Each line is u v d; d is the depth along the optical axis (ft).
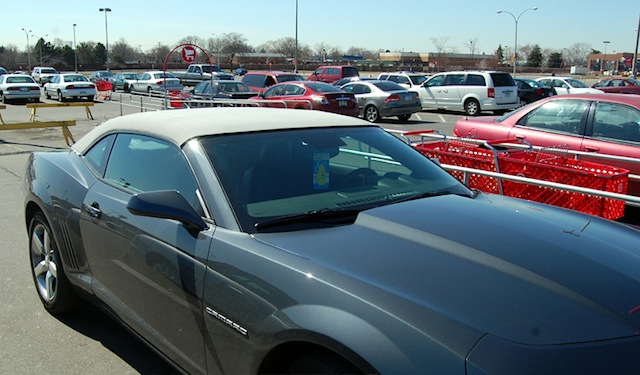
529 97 79.77
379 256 7.43
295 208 8.98
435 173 11.21
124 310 10.48
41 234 13.87
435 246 7.65
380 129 12.26
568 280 6.92
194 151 9.64
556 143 24.63
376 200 9.59
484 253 7.39
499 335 5.92
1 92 96.48
